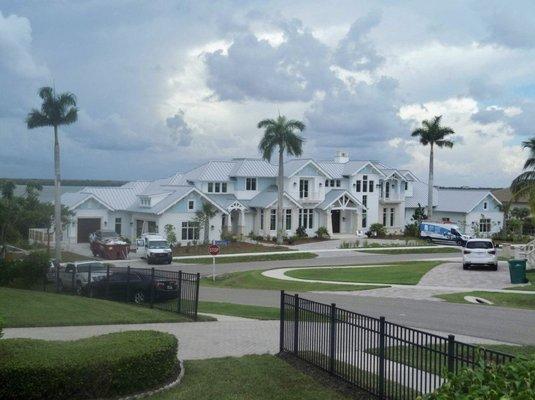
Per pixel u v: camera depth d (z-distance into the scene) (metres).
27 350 11.11
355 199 70.88
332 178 71.62
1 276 28.30
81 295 26.73
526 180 40.91
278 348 15.75
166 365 11.53
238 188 67.38
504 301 24.59
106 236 52.19
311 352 13.35
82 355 10.75
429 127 72.56
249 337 17.34
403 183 77.44
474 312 21.73
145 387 11.07
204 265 45.97
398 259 49.09
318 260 49.28
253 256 50.12
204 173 67.56
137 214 60.50
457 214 76.69
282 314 14.77
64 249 54.84
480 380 6.36
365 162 74.06
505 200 85.38
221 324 19.75
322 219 69.56
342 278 34.72
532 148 42.47
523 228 77.50
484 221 77.00
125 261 47.81
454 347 9.84
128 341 11.74
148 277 24.83
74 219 59.81
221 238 59.66
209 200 58.72
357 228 71.75
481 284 30.45
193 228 58.50
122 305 23.16
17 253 47.94
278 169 68.00
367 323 12.93
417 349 10.25
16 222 48.09
